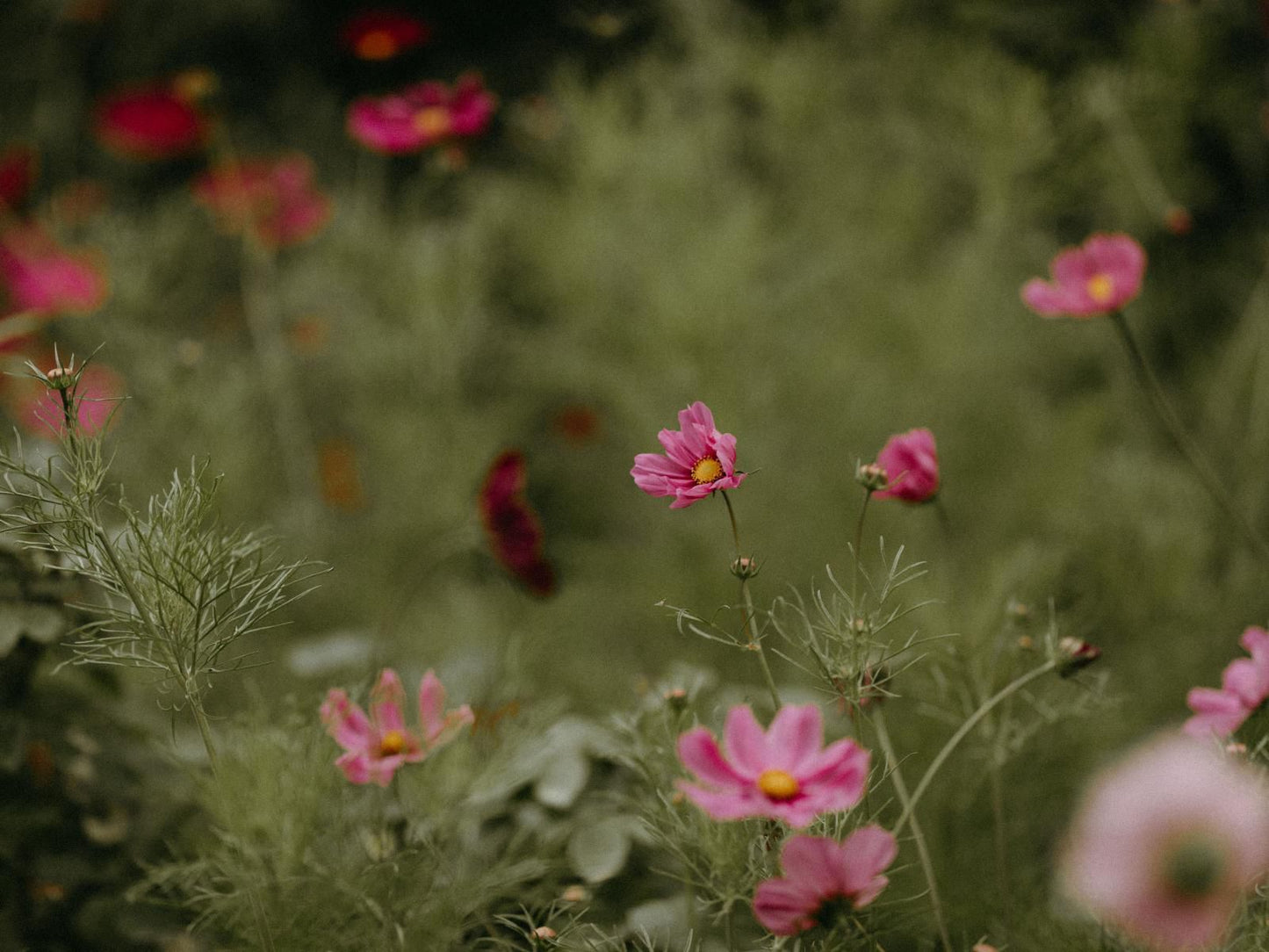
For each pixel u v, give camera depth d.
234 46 3.56
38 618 1.21
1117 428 2.38
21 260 2.07
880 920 1.10
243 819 1.09
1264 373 2.13
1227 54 2.54
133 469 1.83
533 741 1.27
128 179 3.33
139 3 3.46
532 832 1.26
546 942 1.10
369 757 1.12
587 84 3.01
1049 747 1.37
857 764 1.00
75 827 1.27
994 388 2.29
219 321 2.77
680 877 1.14
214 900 1.12
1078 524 1.86
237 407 2.11
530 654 1.51
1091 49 2.69
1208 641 1.62
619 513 2.55
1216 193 2.79
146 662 1.09
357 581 2.16
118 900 1.23
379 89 3.51
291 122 3.48
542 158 2.70
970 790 1.32
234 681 1.52
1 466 1.08
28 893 1.24
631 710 1.32
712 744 1.01
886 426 2.22
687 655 1.76
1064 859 1.23
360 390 2.56
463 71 3.30
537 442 2.69
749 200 2.35
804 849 1.00
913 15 2.68
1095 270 1.45
